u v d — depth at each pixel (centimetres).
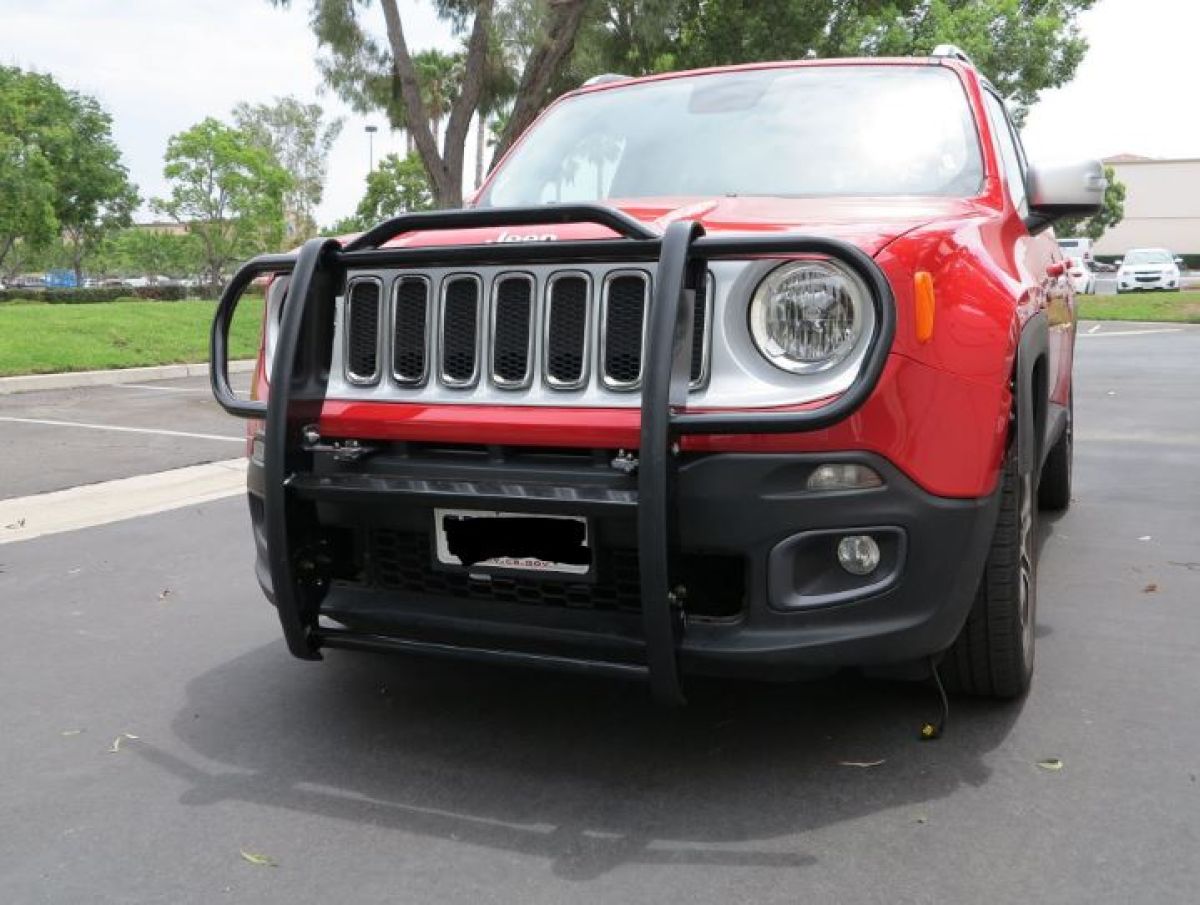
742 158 418
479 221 303
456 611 312
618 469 284
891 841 278
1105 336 2161
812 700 367
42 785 318
